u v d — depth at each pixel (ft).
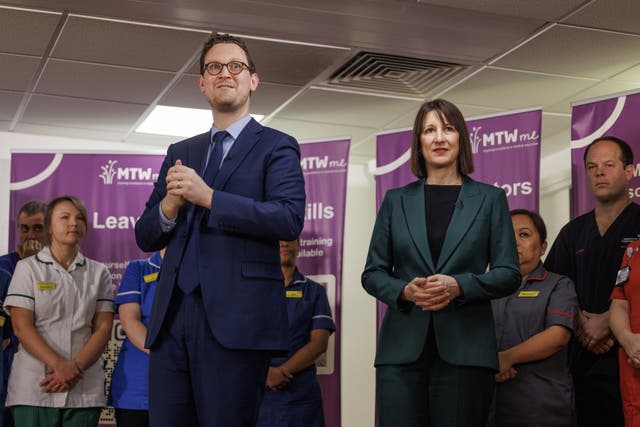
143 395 15.85
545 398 12.93
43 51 19.66
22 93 22.45
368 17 17.87
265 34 18.78
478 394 8.76
